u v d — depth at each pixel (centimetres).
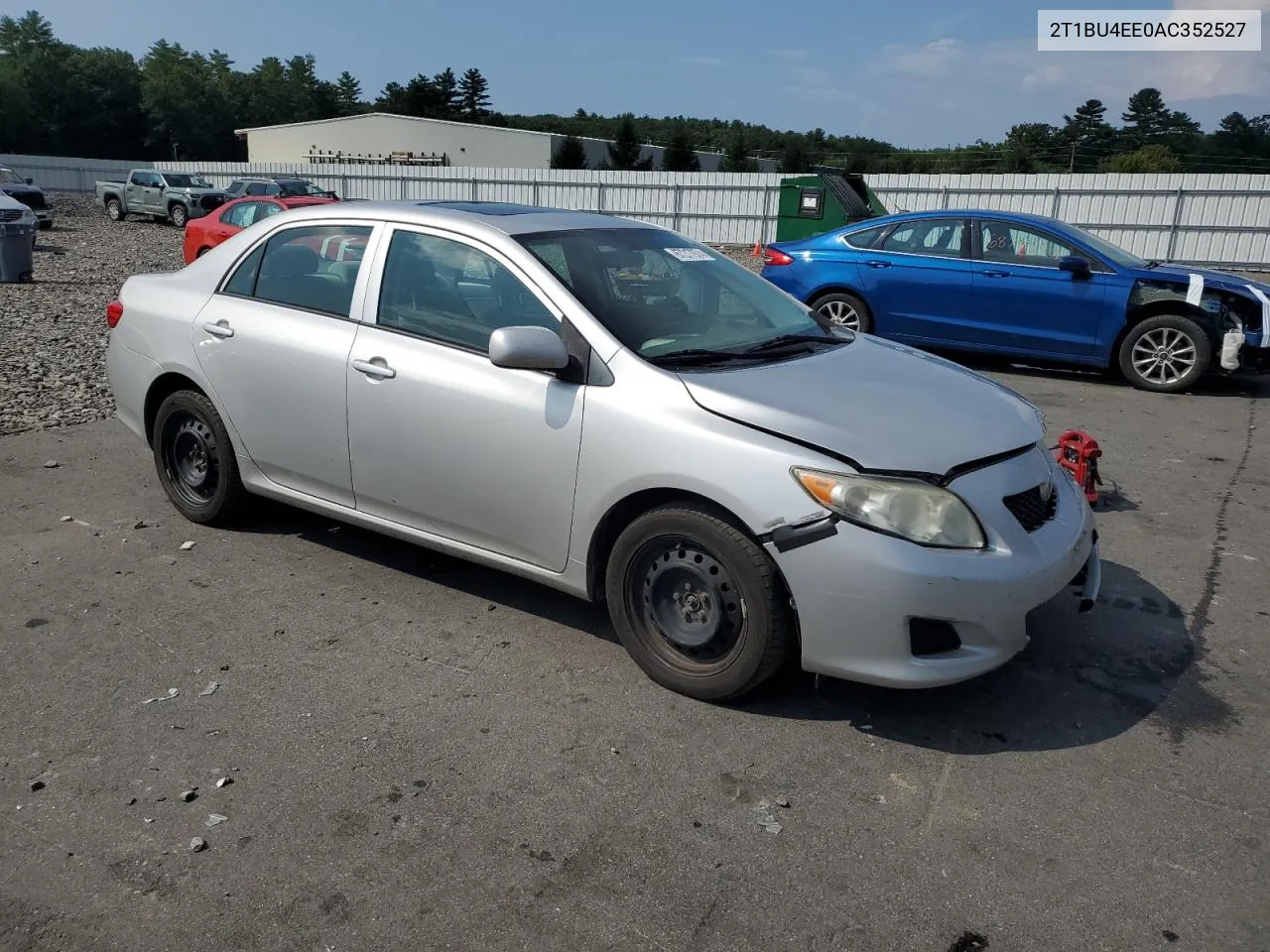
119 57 10825
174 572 455
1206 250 2534
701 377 346
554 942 242
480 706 347
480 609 423
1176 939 245
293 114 11888
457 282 402
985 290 943
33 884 259
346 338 424
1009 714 347
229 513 498
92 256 2023
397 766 311
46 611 413
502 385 375
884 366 394
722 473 323
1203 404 859
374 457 417
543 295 377
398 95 11319
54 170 4981
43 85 8375
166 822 284
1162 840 282
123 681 359
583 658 381
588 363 359
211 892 257
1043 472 356
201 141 9394
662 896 257
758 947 241
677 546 344
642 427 341
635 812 291
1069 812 294
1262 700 359
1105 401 868
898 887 262
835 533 309
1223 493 606
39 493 558
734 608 334
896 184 2862
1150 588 457
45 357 962
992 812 293
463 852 273
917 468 314
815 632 318
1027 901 257
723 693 342
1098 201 2614
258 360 452
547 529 373
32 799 293
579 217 445
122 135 8869
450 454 390
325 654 382
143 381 508
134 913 250
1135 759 321
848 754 322
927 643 317
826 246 1029
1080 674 375
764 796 299
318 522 523
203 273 497
